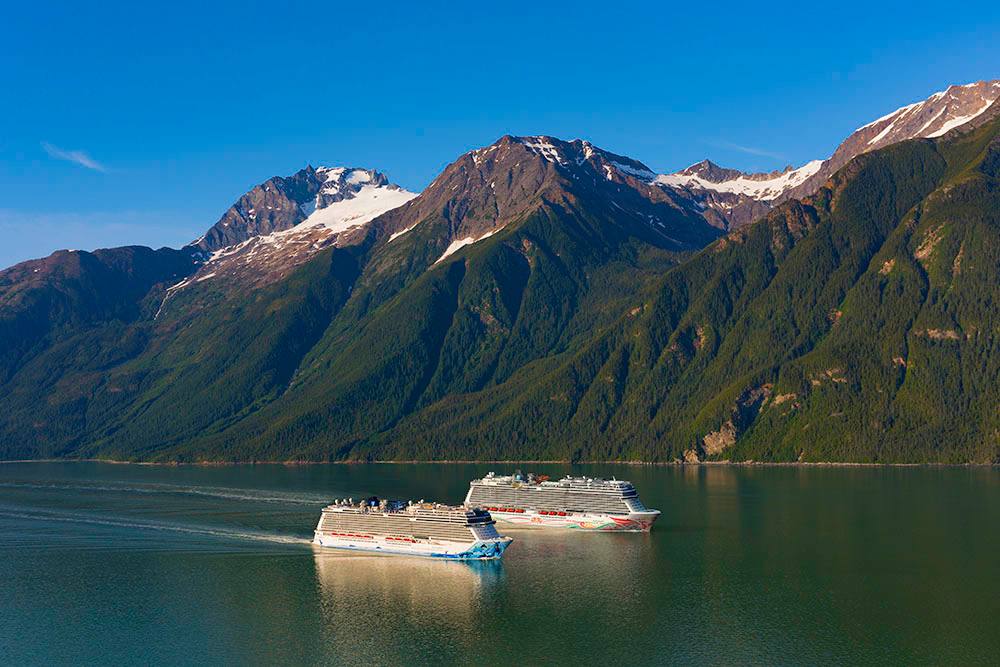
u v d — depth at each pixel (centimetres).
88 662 17262
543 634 18112
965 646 17212
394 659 17112
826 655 16925
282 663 17038
